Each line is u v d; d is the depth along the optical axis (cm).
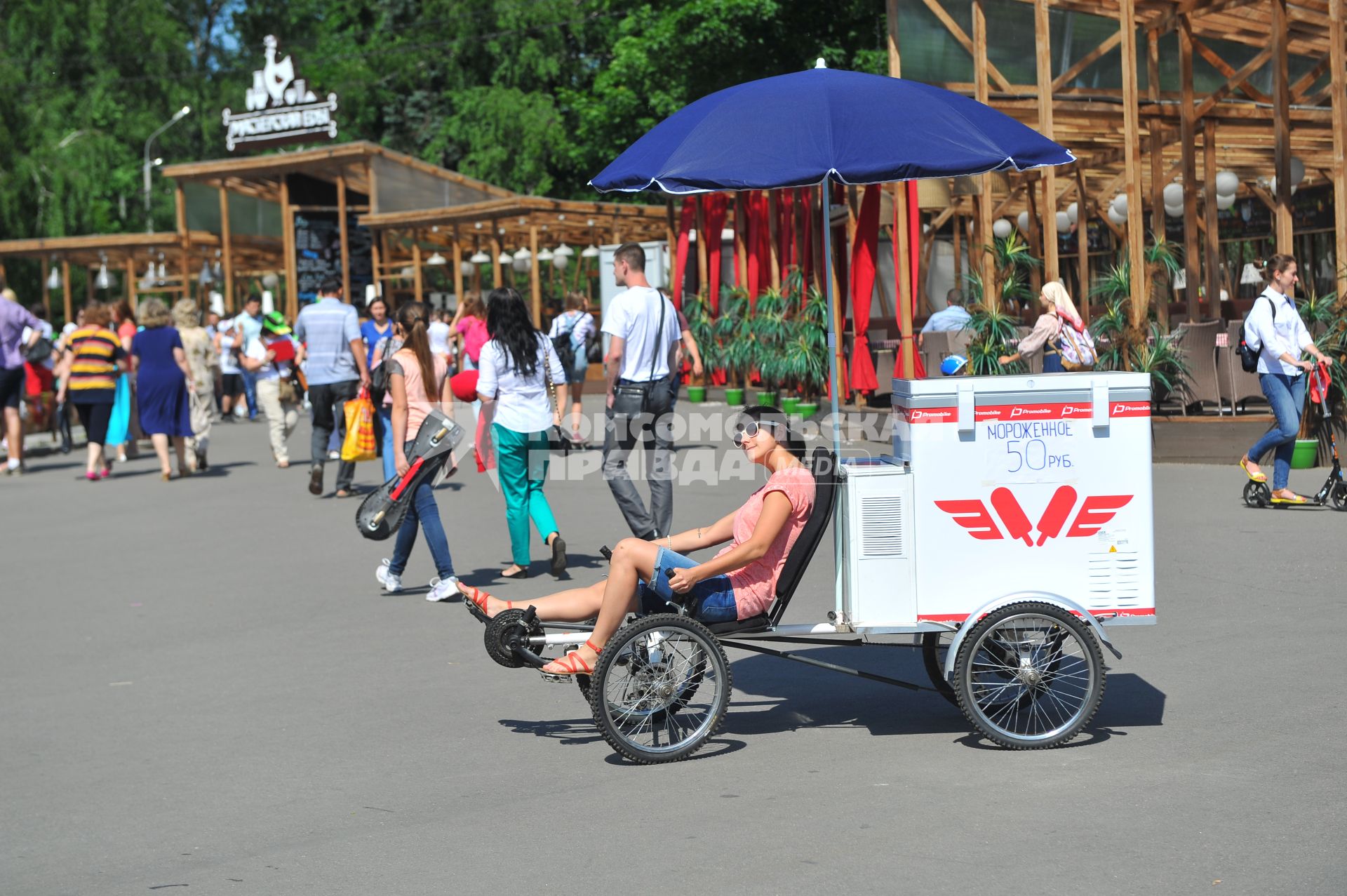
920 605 595
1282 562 903
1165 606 807
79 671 802
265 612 937
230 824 532
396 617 900
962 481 592
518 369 980
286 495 1532
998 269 1670
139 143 5209
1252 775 525
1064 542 595
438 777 578
